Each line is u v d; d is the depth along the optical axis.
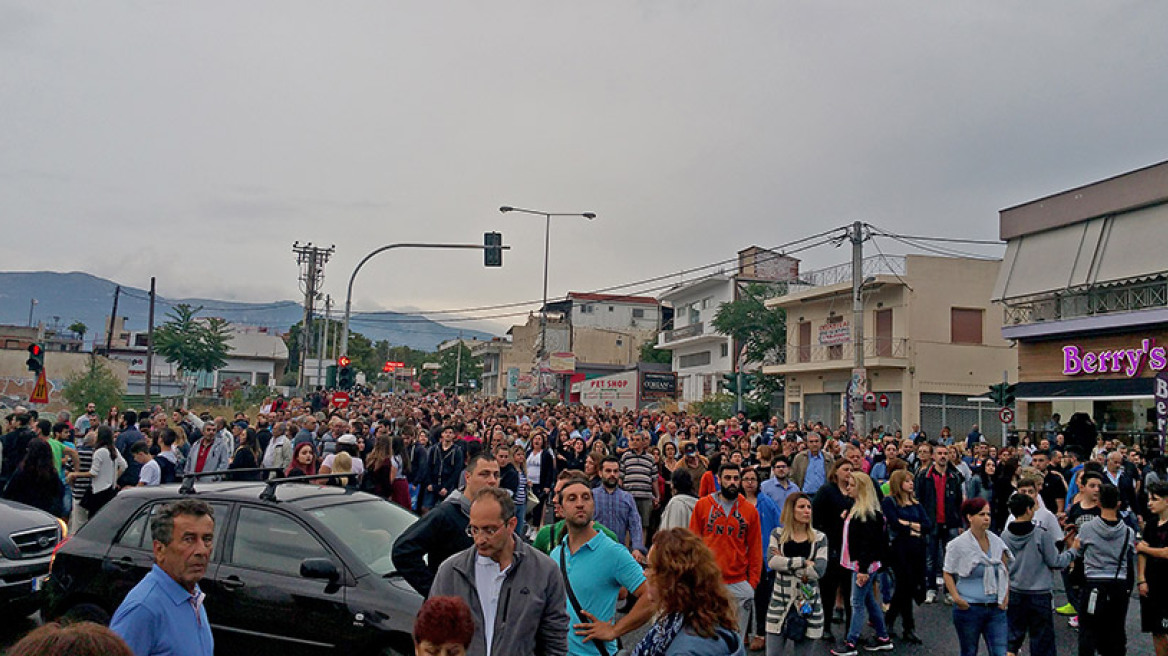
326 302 57.22
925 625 9.70
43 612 6.86
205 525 3.79
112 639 2.22
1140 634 9.61
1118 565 7.35
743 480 8.23
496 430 17.03
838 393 39.31
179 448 14.56
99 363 42.72
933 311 35.66
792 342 43.44
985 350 35.81
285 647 6.09
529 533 14.45
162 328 55.66
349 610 5.98
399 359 145.00
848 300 39.22
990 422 35.50
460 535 5.52
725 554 7.41
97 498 11.76
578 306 83.81
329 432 16.58
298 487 7.26
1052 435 24.16
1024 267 28.34
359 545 6.46
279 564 6.35
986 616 7.03
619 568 4.77
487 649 4.07
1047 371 26.98
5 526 8.62
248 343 85.38
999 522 12.01
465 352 109.12
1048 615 7.39
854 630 8.35
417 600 5.96
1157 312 22.81
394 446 13.02
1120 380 24.09
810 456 12.79
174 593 3.71
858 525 8.41
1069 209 26.83
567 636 4.41
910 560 8.91
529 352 93.06
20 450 13.09
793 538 7.36
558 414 28.19
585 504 4.77
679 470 8.84
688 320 60.00
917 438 14.94
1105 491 7.39
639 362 66.50
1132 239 24.50
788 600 7.24
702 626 3.73
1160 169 23.77
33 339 69.88
